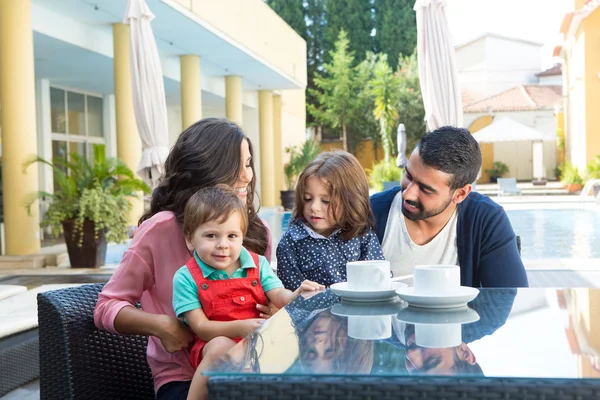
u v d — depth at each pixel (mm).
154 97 7996
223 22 11961
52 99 13359
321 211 2412
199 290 1816
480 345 1137
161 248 1872
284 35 17250
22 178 8008
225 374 1004
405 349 1113
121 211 7801
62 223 7648
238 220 1851
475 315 1408
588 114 19938
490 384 953
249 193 2213
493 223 2418
